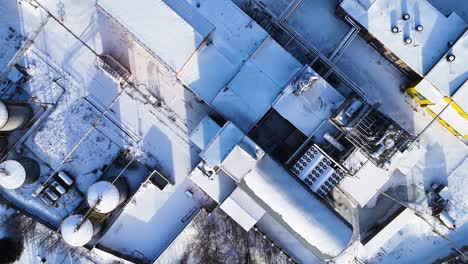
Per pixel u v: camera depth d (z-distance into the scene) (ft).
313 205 60.59
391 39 60.13
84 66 68.44
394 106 67.15
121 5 59.93
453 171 67.41
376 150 57.31
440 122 66.28
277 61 61.67
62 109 68.80
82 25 67.97
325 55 66.95
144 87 68.18
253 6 66.18
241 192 62.34
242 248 68.39
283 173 60.90
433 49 59.52
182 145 68.90
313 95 61.36
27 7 67.72
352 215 68.18
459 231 67.67
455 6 65.46
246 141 59.93
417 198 67.67
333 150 62.03
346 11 60.54
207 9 61.21
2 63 67.97
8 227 68.44
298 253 68.90
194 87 62.95
